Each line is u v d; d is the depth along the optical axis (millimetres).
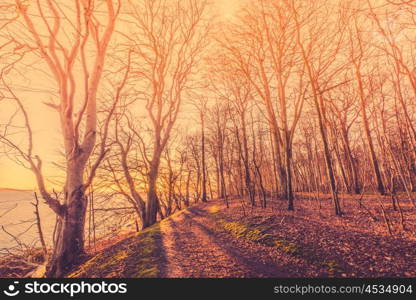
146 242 9172
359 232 7328
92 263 7988
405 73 8852
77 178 9680
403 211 8820
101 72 11461
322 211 10984
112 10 12164
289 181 12164
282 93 14781
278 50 14734
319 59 12445
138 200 15922
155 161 17156
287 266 5988
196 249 8086
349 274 5121
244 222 10641
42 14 9055
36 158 9117
